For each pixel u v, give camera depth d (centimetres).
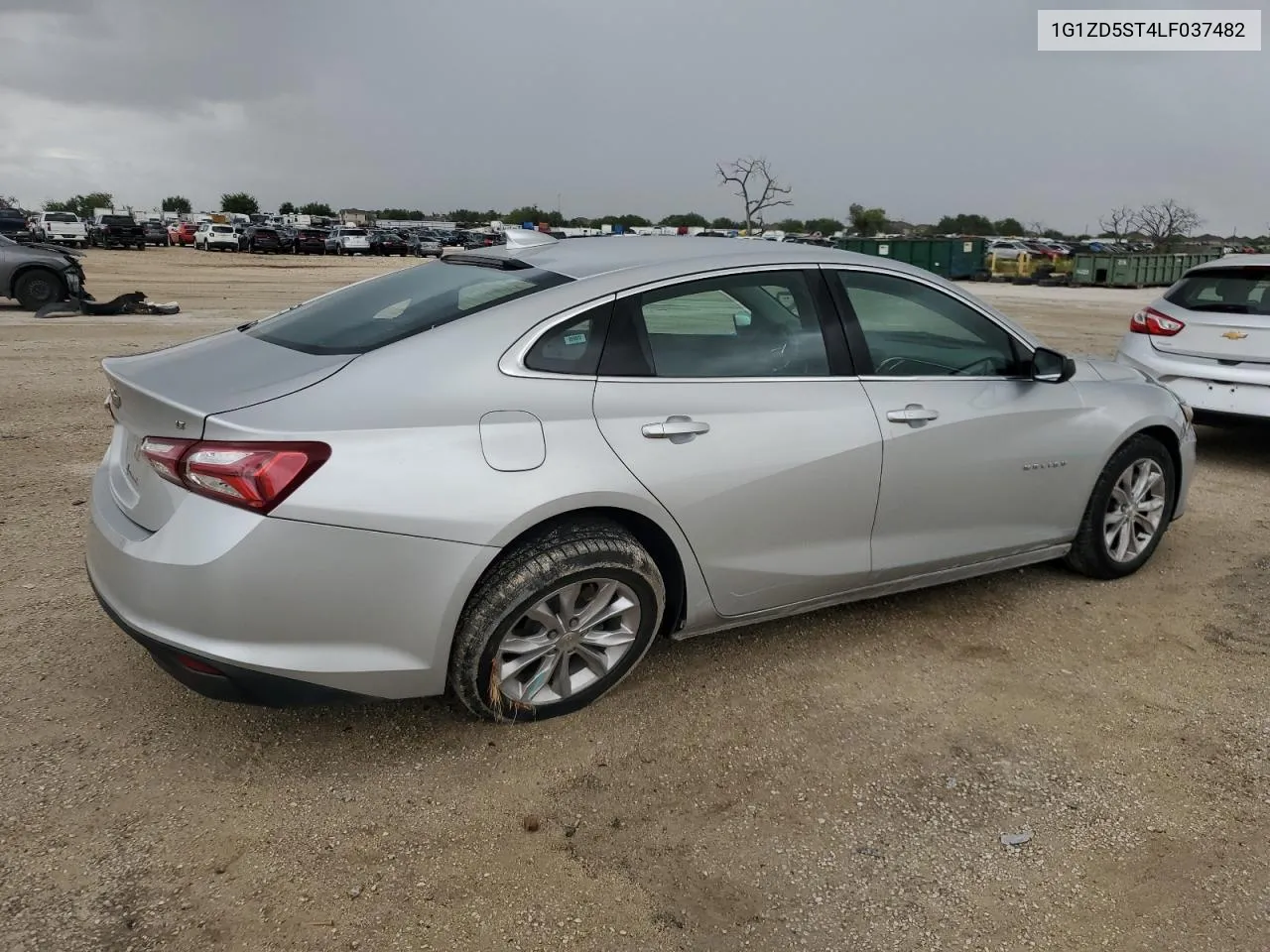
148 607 261
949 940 231
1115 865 258
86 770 282
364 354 286
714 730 316
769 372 336
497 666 295
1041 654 376
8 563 429
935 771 298
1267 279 658
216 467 253
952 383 378
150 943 221
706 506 315
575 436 291
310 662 266
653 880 248
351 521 260
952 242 3831
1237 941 232
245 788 278
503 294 311
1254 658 376
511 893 241
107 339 1171
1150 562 479
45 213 5138
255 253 5084
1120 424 425
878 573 366
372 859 252
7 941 218
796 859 257
